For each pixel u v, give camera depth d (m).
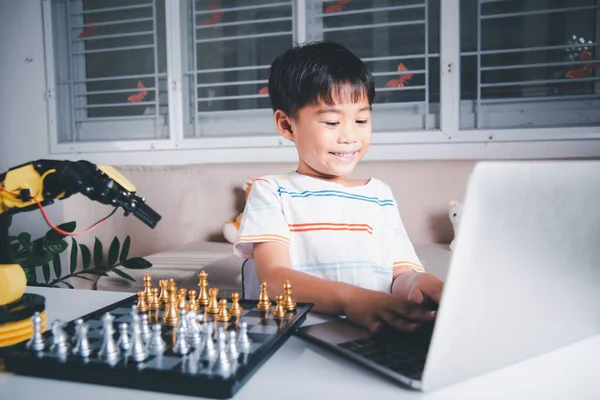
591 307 0.48
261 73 2.81
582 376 0.44
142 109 2.99
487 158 2.39
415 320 0.54
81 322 0.44
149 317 0.54
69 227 1.83
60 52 3.01
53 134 2.97
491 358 0.42
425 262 1.75
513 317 0.41
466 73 2.51
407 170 2.20
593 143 2.25
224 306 0.55
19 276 0.56
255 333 0.49
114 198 0.52
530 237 0.38
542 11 2.33
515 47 2.46
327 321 0.59
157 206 2.44
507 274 0.38
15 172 0.53
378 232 0.95
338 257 0.91
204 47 2.87
